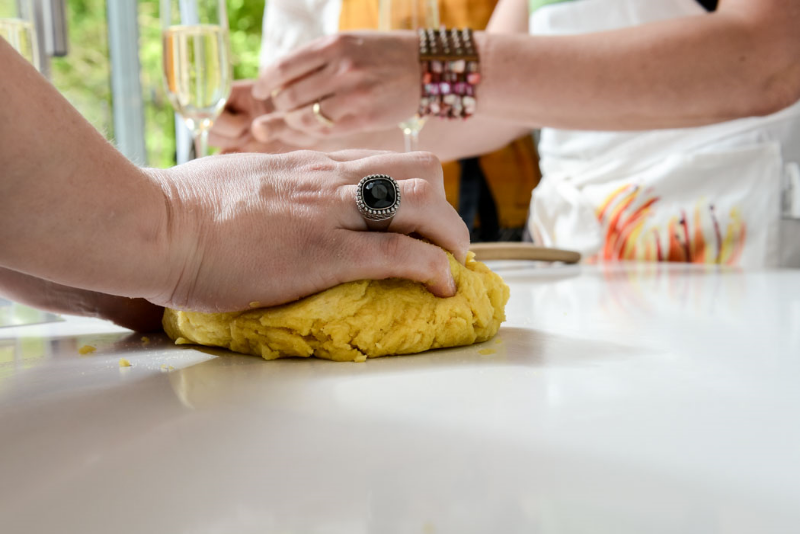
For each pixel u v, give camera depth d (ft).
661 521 0.94
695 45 3.00
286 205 1.75
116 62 7.23
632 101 3.05
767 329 1.98
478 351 1.83
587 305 2.33
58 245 1.55
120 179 1.60
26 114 1.44
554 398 1.53
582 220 3.73
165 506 0.99
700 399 1.52
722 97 3.05
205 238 1.70
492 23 4.65
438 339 1.84
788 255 3.49
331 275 1.78
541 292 2.57
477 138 4.45
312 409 1.47
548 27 3.97
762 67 3.01
